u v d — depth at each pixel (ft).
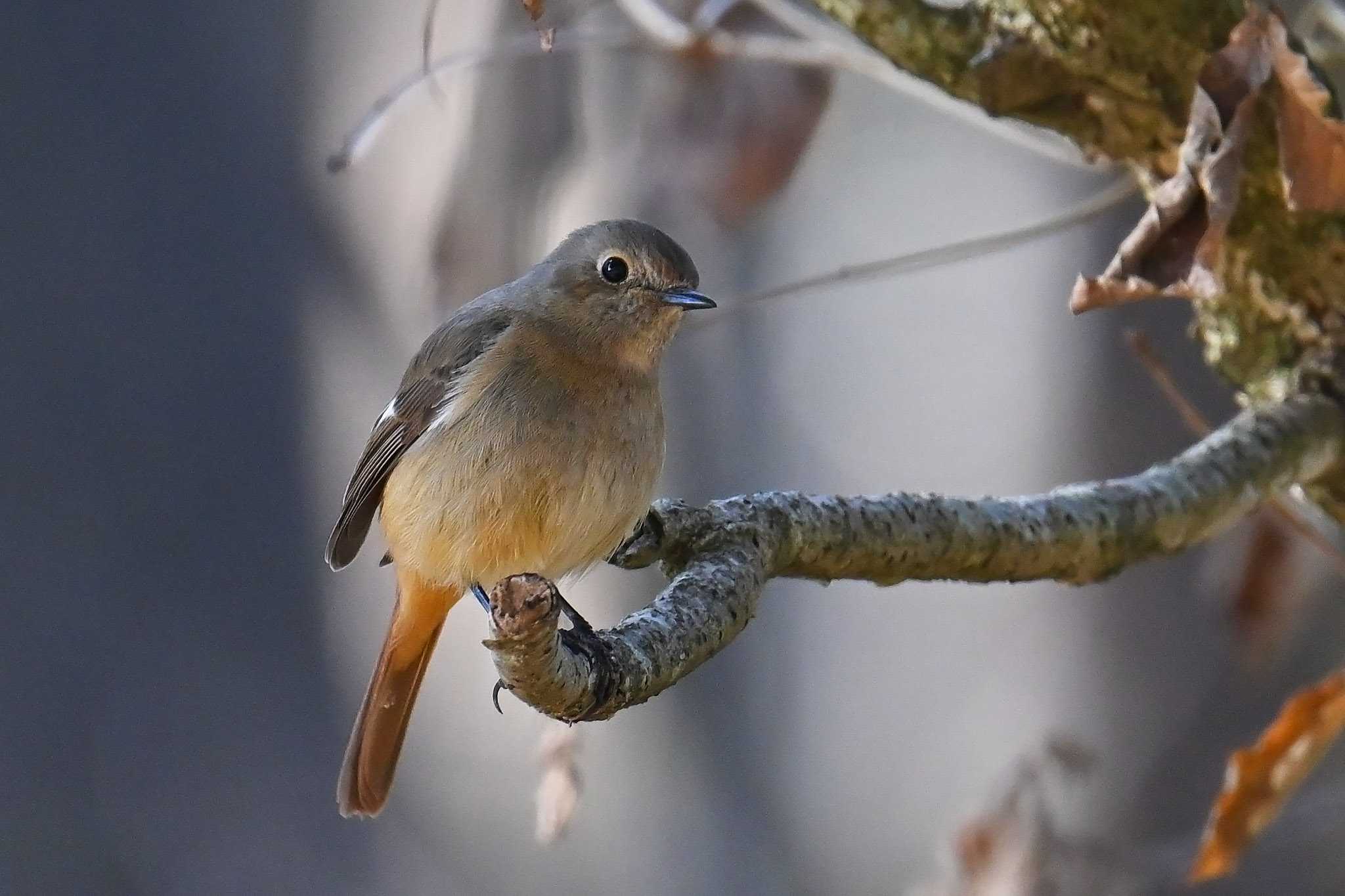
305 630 45.57
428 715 41.83
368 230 43.83
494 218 29.17
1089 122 22.62
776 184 29.37
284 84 44.83
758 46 28.30
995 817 27.84
